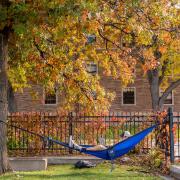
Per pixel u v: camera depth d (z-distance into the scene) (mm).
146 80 47281
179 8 17266
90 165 14758
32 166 14969
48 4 12117
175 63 41344
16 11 12297
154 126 14398
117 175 13016
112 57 18344
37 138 17469
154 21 15719
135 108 47500
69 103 18328
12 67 18250
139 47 18094
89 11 12828
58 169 14711
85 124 17672
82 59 18266
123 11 14945
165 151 14766
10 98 32812
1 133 13797
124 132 17078
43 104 45375
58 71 17672
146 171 13789
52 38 16562
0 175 13062
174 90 48656
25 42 14727
